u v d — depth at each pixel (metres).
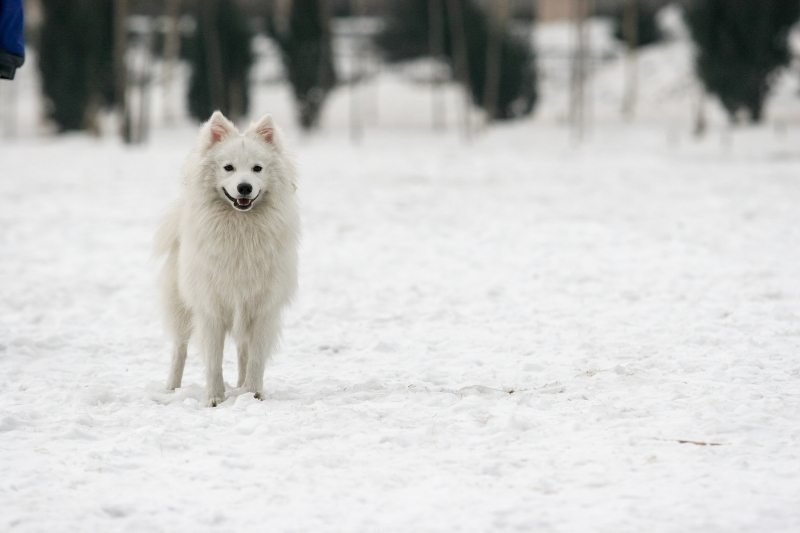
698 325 11.95
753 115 48.25
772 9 46.94
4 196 26.38
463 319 13.03
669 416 8.26
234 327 9.15
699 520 6.07
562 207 23.88
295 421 8.20
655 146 41.12
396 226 21.38
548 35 68.25
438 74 55.59
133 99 58.72
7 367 10.69
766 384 9.19
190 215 9.09
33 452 7.54
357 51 62.41
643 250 17.70
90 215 23.16
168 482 6.87
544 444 7.62
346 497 6.58
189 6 65.75
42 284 15.55
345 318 13.26
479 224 21.50
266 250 8.99
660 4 72.94
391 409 8.65
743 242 18.00
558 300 13.98
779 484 6.64
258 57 54.94
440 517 6.21
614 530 5.96
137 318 13.31
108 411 8.74
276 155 9.08
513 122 53.12
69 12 50.16
